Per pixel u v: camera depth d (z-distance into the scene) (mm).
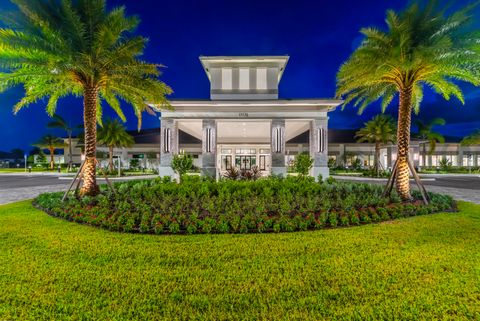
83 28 10266
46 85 10969
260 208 7891
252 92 20359
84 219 7520
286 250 5359
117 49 10805
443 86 11680
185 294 3783
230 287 3967
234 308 3482
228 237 6195
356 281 4125
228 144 34062
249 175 15359
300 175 15016
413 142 41969
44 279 4176
